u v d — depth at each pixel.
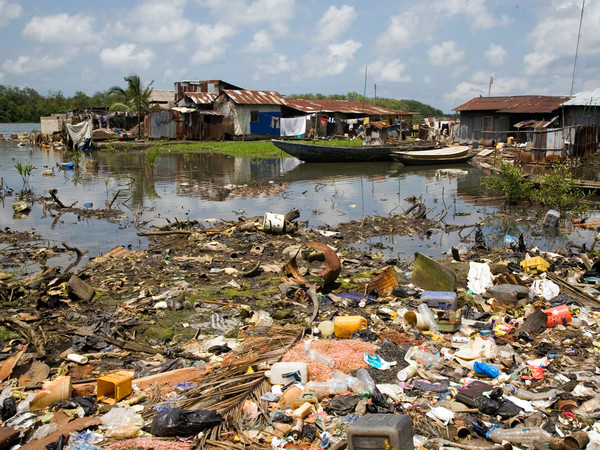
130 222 15.58
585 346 6.68
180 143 44.72
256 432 4.86
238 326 7.68
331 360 6.10
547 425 4.84
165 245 12.66
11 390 5.61
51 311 8.14
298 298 8.73
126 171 28.53
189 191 21.66
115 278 9.85
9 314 7.98
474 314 7.86
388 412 5.10
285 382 5.70
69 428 4.84
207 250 12.03
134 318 7.89
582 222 15.55
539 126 33.50
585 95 36.75
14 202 19.03
